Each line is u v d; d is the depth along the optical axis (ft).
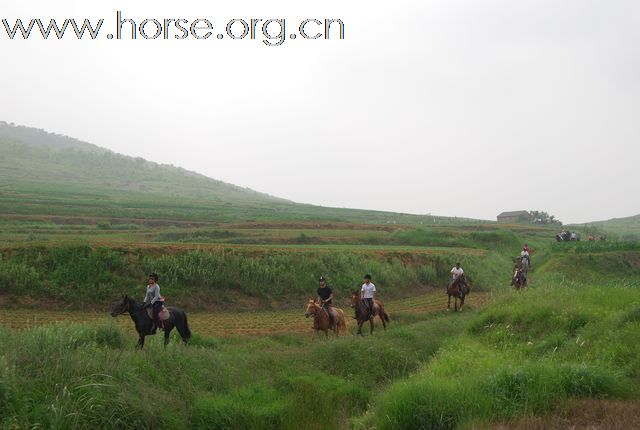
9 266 79.10
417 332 57.62
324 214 430.20
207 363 38.27
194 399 32.27
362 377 42.86
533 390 30.01
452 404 29.55
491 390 30.83
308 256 107.65
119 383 30.12
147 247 93.76
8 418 24.63
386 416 30.14
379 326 71.82
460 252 154.61
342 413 35.27
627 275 136.98
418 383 32.12
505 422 27.30
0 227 167.63
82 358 31.65
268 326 72.95
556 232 322.14
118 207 295.07
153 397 30.17
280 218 293.64
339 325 60.70
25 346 32.04
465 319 70.23
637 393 30.45
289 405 33.47
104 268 84.33
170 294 84.38
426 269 124.16
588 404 28.22
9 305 73.72
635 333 39.06
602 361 35.27
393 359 47.09
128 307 46.88
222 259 94.27
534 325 50.65
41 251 85.25
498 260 156.15
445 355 44.73
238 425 31.14
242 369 39.40
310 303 58.59
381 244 180.45
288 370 41.45
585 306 52.44
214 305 85.66
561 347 42.60
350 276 105.09
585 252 156.76
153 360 35.73
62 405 26.40
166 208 337.72
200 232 169.89
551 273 118.32
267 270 95.20
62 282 79.66
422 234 200.64
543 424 26.05
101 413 27.17
